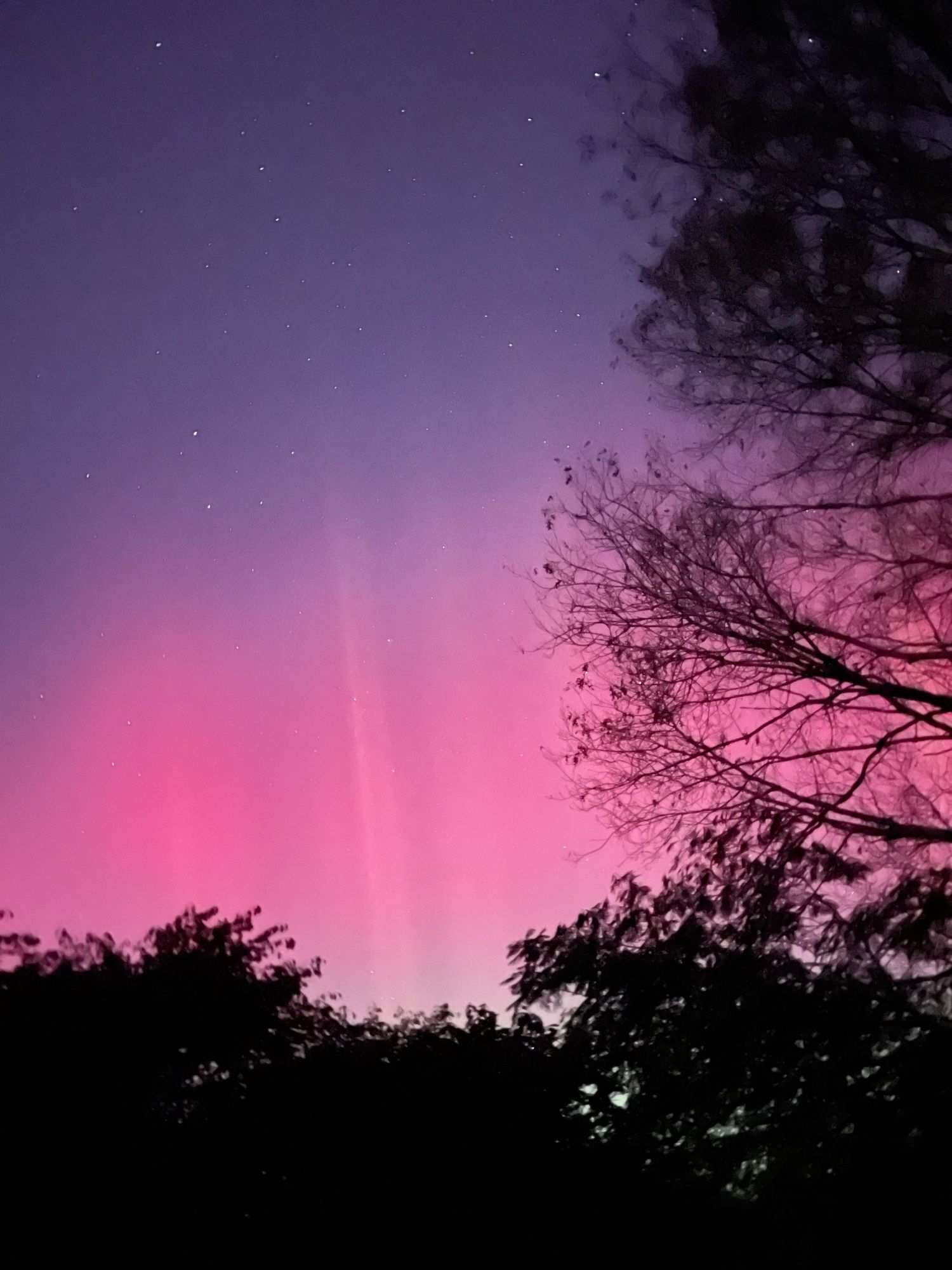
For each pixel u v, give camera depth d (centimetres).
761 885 732
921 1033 654
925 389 743
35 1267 541
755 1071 670
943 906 662
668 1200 623
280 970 697
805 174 770
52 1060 602
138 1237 554
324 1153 601
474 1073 649
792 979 690
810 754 788
